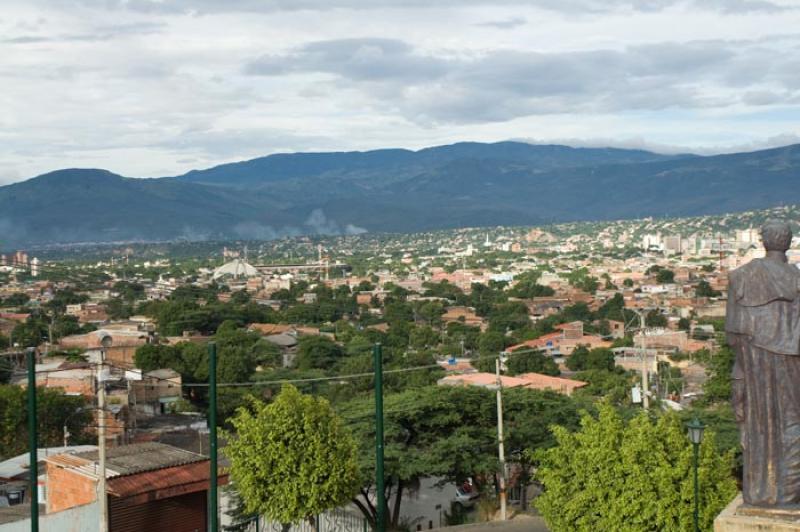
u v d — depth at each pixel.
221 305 199.50
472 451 44.44
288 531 39.44
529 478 48.12
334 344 138.88
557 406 48.94
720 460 30.02
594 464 30.16
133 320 188.50
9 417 65.12
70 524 34.50
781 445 18.39
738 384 18.89
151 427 74.69
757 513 18.38
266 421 35.25
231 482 42.94
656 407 60.44
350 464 35.62
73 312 199.12
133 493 35.78
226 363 104.81
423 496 56.34
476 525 40.91
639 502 29.09
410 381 102.25
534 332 169.88
